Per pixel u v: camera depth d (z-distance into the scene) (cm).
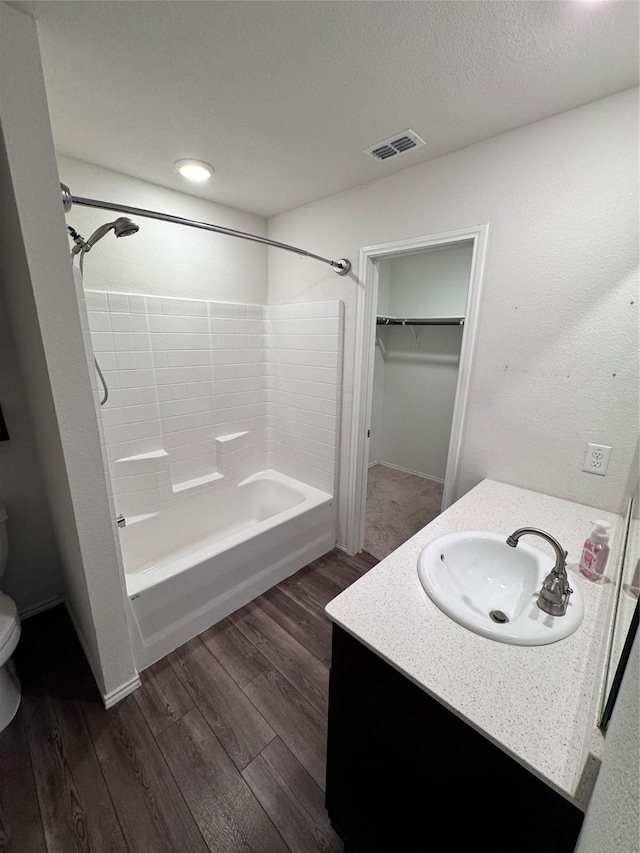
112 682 151
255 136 155
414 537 130
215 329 247
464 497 161
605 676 69
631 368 137
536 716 70
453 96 129
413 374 411
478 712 71
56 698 154
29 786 125
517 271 156
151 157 174
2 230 128
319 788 125
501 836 73
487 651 85
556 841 64
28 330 129
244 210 248
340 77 120
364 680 92
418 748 84
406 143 160
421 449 418
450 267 365
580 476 154
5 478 181
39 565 199
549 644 86
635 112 123
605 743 54
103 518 137
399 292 405
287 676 165
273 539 218
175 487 243
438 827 84
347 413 244
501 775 70
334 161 176
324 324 238
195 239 229
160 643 172
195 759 133
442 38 103
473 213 164
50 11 95
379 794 96
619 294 135
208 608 190
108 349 204
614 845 33
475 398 178
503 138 151
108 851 110
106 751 135
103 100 132
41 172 105
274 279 269
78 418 124
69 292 115
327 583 230
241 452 277
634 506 111
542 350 155
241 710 150
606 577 108
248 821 117
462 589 116
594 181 134
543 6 92
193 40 105
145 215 143
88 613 146
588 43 103
